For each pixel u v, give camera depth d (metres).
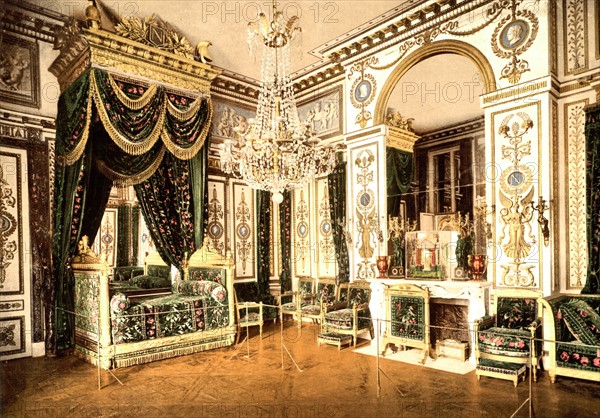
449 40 5.78
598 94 4.80
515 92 5.15
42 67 5.91
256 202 8.53
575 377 4.20
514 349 4.40
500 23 5.31
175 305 5.79
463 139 7.51
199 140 6.79
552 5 5.00
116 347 5.19
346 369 4.99
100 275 5.21
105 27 5.99
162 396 4.21
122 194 8.39
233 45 6.85
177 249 6.88
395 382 4.51
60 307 5.76
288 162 5.40
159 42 6.27
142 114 6.03
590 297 4.60
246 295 8.10
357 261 6.98
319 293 7.66
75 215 5.69
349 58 7.07
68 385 4.57
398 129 6.90
